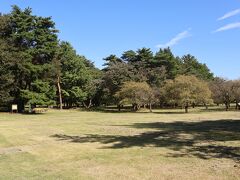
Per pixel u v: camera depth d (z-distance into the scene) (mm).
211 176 10375
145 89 66812
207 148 16078
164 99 70688
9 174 11297
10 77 54062
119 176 10742
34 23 59969
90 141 19594
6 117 47562
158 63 90875
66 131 26062
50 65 59906
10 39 56750
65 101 84125
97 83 78500
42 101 59750
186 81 61469
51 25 61562
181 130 25938
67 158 14133
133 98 67188
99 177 10680
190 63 129250
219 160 12844
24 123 35562
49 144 18562
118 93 68938
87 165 12570
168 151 15352
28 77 60188
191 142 18500
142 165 12281
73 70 79312
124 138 20891
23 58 56719
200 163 12352
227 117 42438
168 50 123000
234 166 11641
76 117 46875
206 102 64812
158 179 10227
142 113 58750
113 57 86000
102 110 72875
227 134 22406
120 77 72688
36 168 12234
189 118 41688
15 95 61719
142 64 82000
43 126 31203
